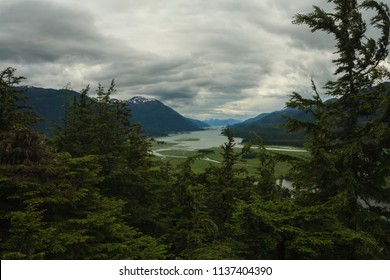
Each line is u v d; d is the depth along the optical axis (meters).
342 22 12.52
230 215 16.58
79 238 8.48
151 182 17.59
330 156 11.79
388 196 12.04
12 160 9.59
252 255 9.23
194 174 17.44
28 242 7.80
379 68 11.97
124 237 10.45
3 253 7.66
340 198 10.77
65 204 10.03
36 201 8.64
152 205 17.52
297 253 9.09
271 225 8.28
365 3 12.05
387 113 11.76
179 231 14.11
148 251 9.89
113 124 19.12
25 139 9.90
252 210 8.57
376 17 12.18
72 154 16.86
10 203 9.37
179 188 16.34
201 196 16.95
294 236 8.48
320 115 13.09
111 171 15.70
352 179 11.67
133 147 19.89
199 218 14.70
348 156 11.83
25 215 7.85
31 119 14.05
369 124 11.69
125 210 15.80
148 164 20.47
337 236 8.84
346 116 12.98
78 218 10.12
